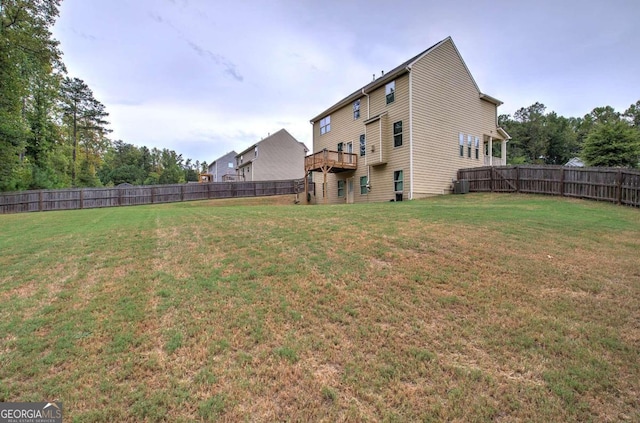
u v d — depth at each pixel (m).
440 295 3.62
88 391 2.20
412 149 15.61
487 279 4.00
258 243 5.80
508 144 45.44
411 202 13.23
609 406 2.09
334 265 4.54
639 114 41.50
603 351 2.65
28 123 23.95
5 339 2.83
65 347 2.71
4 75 17.23
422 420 1.98
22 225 8.84
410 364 2.50
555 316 3.18
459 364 2.50
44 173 24.23
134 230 7.41
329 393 2.20
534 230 6.29
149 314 3.27
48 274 4.47
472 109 18.58
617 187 10.70
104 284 4.08
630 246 5.32
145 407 2.06
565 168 12.72
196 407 2.06
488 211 8.83
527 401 2.13
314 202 23.11
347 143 20.27
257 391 2.22
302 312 3.30
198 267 4.64
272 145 33.56
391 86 16.78
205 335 2.88
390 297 3.59
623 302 3.44
